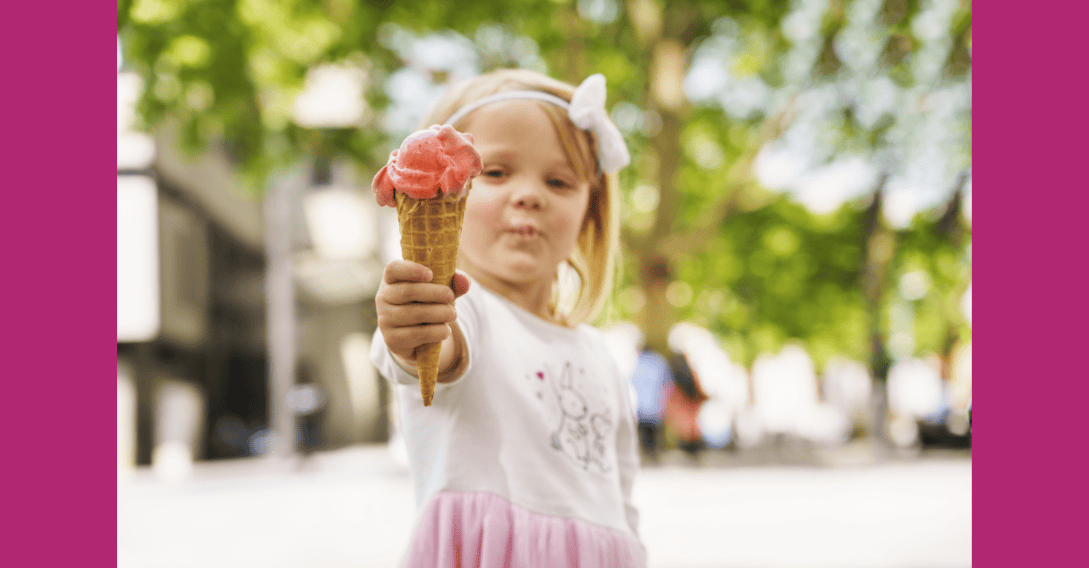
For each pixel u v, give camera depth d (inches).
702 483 454.0
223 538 299.4
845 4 455.2
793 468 555.2
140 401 783.1
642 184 526.3
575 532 71.9
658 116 503.5
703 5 465.1
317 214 1087.6
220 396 1002.7
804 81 482.9
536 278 79.9
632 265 548.1
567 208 78.9
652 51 488.4
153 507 406.9
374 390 1159.6
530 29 438.9
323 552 263.9
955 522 305.7
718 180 640.4
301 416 853.8
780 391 909.8
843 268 871.1
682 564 235.5
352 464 721.0
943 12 447.8
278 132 430.3
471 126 78.7
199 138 408.2
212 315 989.8
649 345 521.3
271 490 479.2
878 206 711.7
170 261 826.2
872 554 247.8
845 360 1103.6
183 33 371.6
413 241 59.0
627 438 88.4
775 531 292.7
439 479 70.7
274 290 756.0
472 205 77.4
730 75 506.3
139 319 772.6
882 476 495.8
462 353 68.9
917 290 855.1
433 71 419.8
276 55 391.5
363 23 399.5
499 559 68.0
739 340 1014.4
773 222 826.8
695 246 518.0
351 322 1159.0
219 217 967.0
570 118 80.8
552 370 78.3
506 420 72.6
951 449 790.5
